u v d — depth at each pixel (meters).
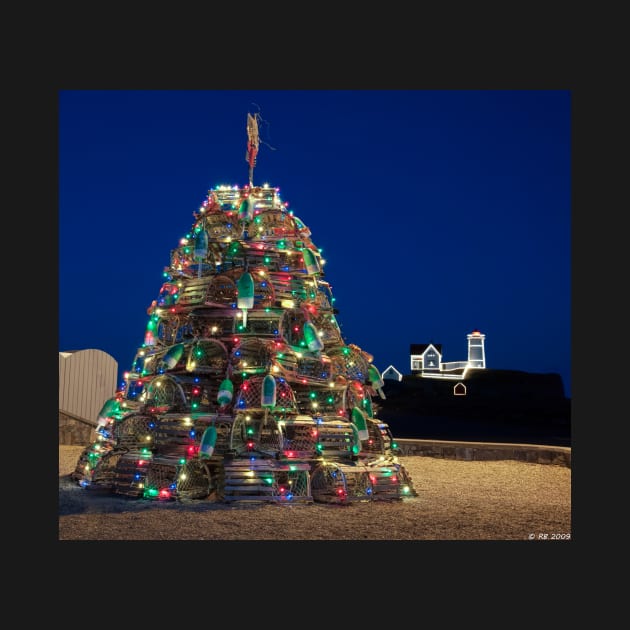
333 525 7.23
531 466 13.30
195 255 9.38
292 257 10.62
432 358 54.84
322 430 9.09
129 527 6.94
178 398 9.49
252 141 11.09
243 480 8.38
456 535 6.90
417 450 14.99
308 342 9.02
